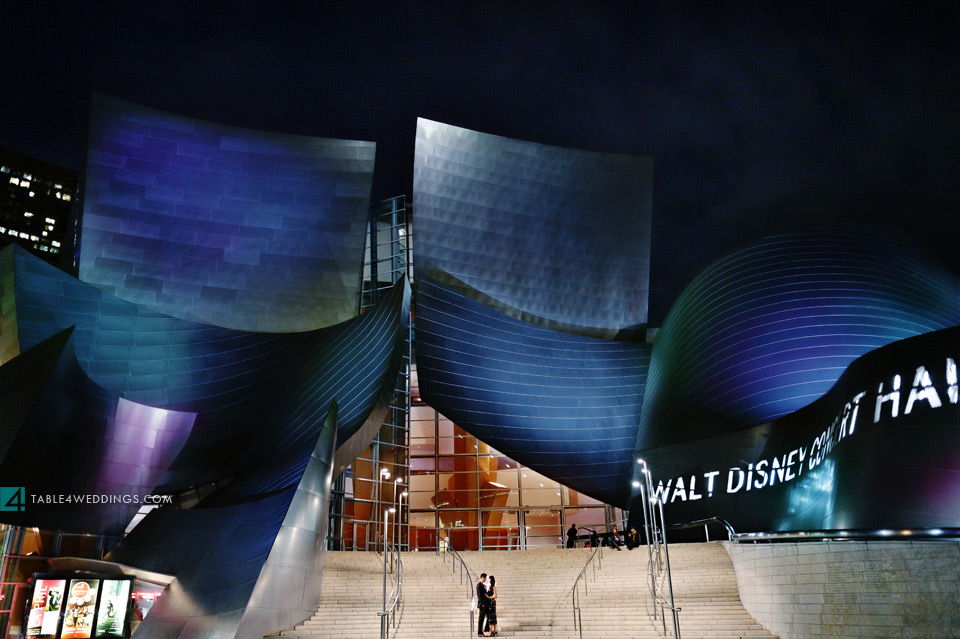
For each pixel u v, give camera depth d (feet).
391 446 116.37
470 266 120.06
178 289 110.83
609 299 126.93
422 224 118.83
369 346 90.17
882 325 91.30
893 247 103.45
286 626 53.36
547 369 111.34
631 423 109.29
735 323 99.50
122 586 55.83
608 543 79.92
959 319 97.04
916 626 39.52
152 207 113.60
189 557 58.59
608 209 130.41
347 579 64.08
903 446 57.67
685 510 85.46
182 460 80.79
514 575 65.41
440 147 123.13
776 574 48.73
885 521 55.47
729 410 91.09
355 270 120.26
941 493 53.36
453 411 99.30
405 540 112.27
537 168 128.88
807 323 93.76
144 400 85.81
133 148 115.34
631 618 52.21
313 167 124.06
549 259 125.29
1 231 272.51
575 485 100.27
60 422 69.36
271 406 90.84
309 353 99.91
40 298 88.17
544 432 103.35
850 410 65.51
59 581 54.29
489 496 115.14
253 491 68.03
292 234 119.44
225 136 121.70
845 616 42.42
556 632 50.70
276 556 54.39
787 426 79.41
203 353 95.86
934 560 39.81
